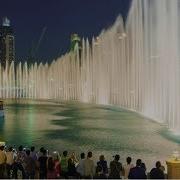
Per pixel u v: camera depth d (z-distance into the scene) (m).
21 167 17.91
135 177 14.62
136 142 33.53
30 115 66.19
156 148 30.53
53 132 41.78
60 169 16.94
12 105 102.12
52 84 151.75
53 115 65.12
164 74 58.50
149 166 24.52
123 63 93.06
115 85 100.56
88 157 16.55
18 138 38.12
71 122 52.00
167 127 44.06
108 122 50.81
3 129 45.62
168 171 17.55
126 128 43.56
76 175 16.48
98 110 76.50
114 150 30.17
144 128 43.28
